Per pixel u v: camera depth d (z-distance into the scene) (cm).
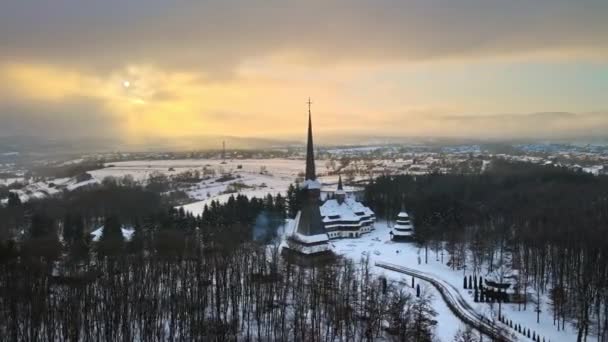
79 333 11831
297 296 13462
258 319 12394
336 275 14850
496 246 19650
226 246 16688
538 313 13888
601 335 12625
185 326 12394
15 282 12350
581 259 16288
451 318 14150
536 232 18138
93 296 12781
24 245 15812
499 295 14588
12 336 11019
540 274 16562
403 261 19938
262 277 14575
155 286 13225
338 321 12175
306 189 17212
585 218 19375
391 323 12975
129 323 12100
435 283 17125
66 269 14550
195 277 14838
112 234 18362
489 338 12781
